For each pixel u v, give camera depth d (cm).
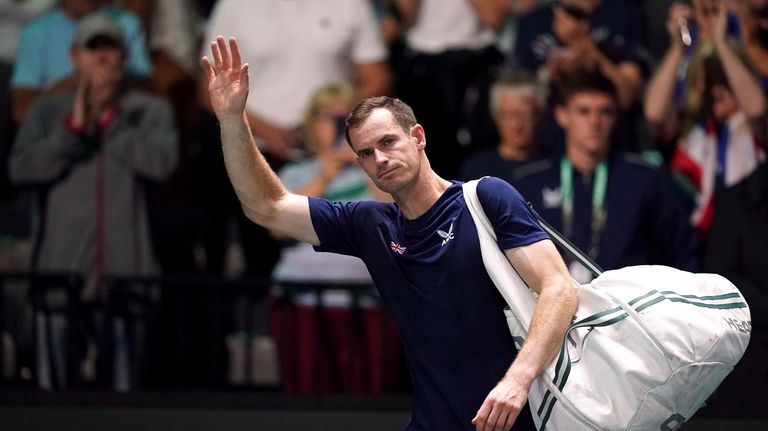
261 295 2198
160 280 2130
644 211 2025
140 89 2522
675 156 2236
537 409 1225
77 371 2125
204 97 2541
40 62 2503
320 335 2111
